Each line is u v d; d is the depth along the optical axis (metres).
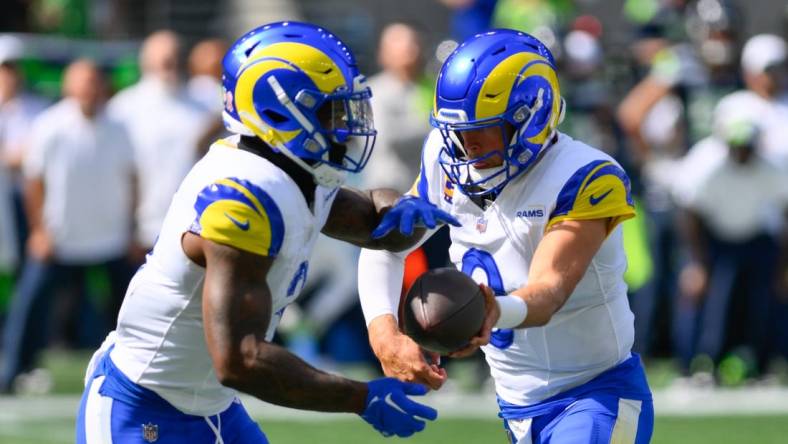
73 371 32.66
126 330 12.88
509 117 12.95
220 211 11.71
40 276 29.34
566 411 13.86
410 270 26.42
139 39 44.47
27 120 32.28
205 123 29.91
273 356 11.50
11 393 29.33
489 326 12.05
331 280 30.98
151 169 29.83
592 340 13.83
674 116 31.64
